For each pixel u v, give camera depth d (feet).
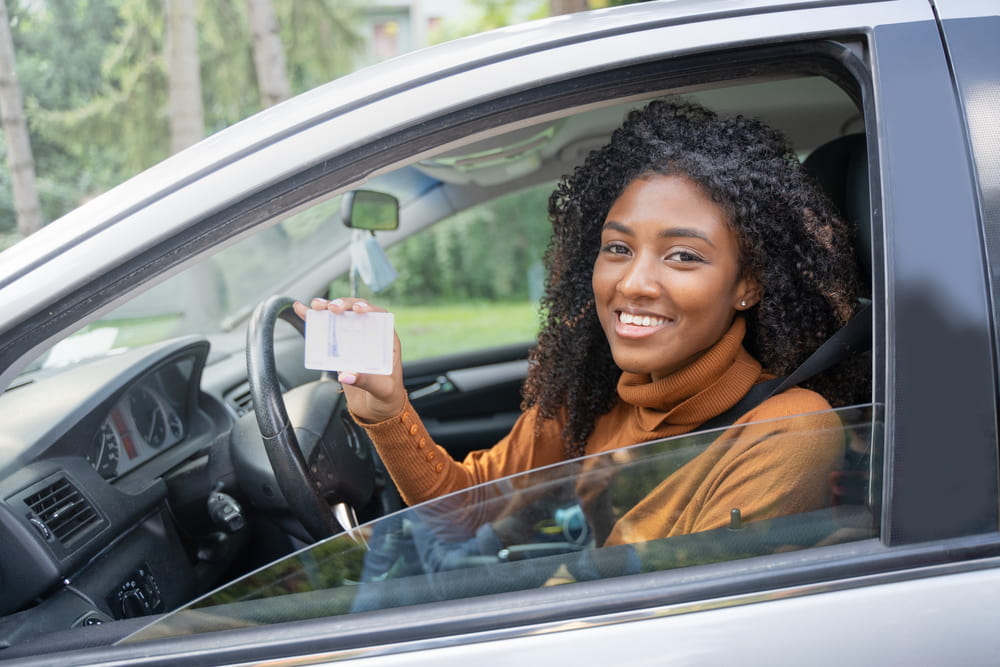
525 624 3.18
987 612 3.07
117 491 5.08
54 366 6.30
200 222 3.43
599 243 4.95
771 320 4.42
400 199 8.68
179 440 6.22
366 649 3.17
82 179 39.27
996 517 3.17
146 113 35.60
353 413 4.82
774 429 3.58
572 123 7.26
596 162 4.78
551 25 3.74
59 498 4.72
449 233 33.96
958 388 3.17
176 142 24.38
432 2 49.67
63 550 4.42
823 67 3.65
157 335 7.96
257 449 5.38
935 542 3.17
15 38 37.47
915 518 3.17
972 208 3.26
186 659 3.21
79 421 5.10
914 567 3.16
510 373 9.11
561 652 3.10
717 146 4.30
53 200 38.29
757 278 4.36
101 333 7.07
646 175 4.22
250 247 8.77
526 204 33.86
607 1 21.65
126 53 34.88
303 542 5.53
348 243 8.91
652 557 3.36
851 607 3.10
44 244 3.44
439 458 4.97
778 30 3.54
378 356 3.76
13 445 4.84
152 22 33.40
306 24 36.78
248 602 3.38
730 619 3.11
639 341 4.30
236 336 8.32
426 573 3.40
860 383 4.59
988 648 3.04
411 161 3.62
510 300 34.27
